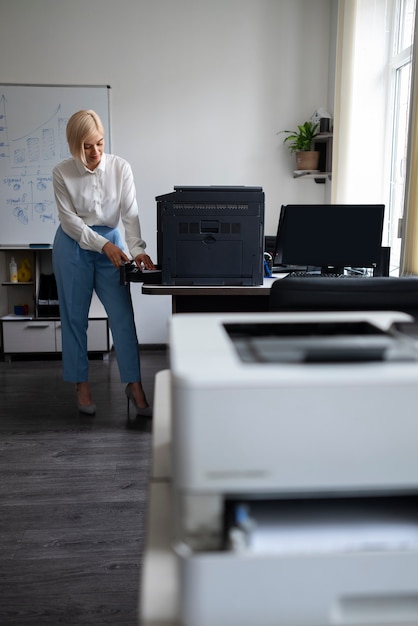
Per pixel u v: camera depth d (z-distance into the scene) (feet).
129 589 5.62
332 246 9.88
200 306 9.59
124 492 7.65
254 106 15.14
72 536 6.57
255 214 8.43
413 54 9.97
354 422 1.72
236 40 14.90
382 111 12.82
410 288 4.52
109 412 10.84
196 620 1.64
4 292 15.61
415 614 1.68
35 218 14.89
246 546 1.70
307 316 2.68
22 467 8.44
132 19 14.71
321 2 14.79
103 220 9.82
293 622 1.65
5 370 14.07
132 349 10.35
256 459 1.71
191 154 15.24
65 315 10.16
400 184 12.57
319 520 1.85
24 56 14.64
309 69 15.03
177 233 8.47
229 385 1.67
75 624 5.12
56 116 14.70
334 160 13.01
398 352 1.97
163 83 14.96
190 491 1.72
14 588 5.62
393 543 1.73
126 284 9.96
